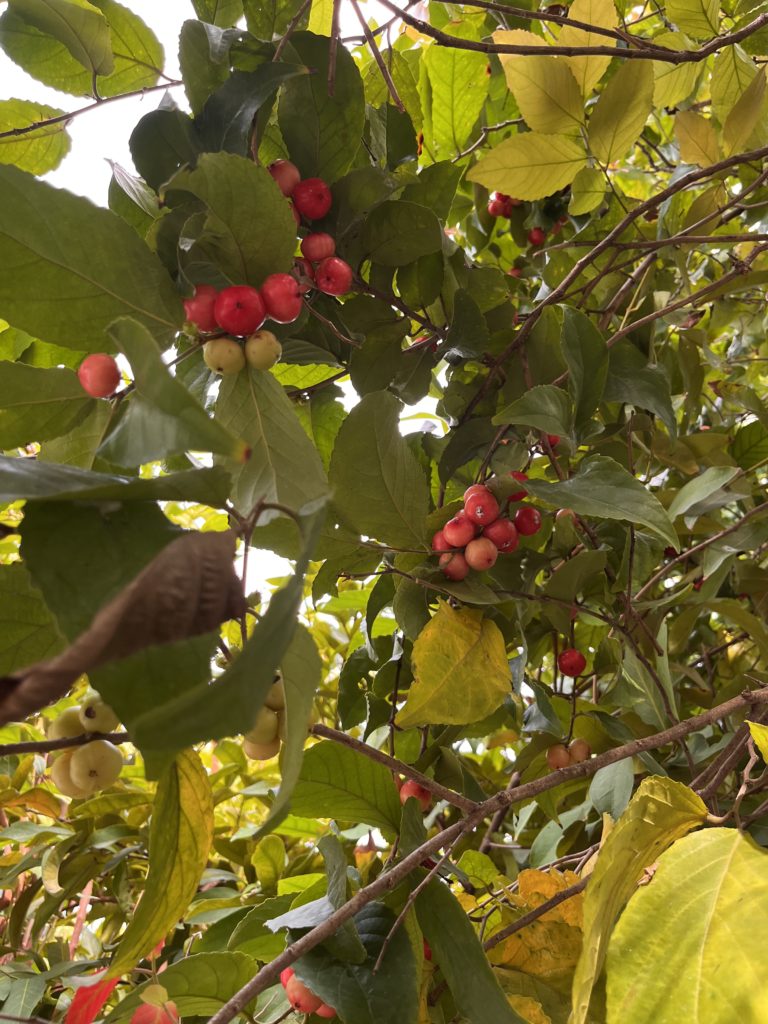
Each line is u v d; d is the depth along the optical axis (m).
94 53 0.90
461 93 1.50
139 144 0.75
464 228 1.77
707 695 1.34
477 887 1.09
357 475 0.88
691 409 1.50
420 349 1.07
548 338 1.11
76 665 0.37
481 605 1.02
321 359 1.02
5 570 0.61
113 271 0.67
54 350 0.95
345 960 0.77
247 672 0.39
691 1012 0.62
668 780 0.75
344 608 1.69
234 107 0.75
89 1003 0.86
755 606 1.47
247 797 1.74
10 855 1.43
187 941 1.25
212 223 0.69
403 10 0.92
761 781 0.81
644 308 1.37
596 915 0.69
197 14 0.90
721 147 1.38
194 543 0.46
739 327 1.81
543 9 1.61
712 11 1.28
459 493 1.20
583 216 1.60
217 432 0.44
